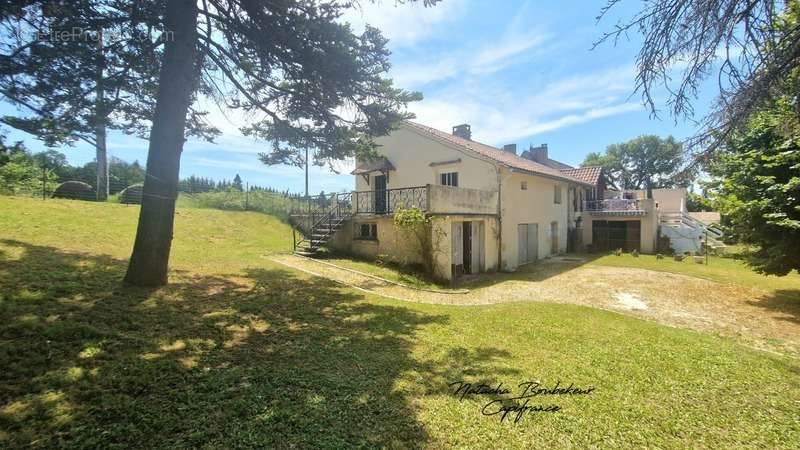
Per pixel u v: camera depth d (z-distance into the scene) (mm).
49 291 5750
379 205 14922
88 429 3029
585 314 7992
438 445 3145
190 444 2949
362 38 7195
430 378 4465
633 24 4141
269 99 8367
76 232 10516
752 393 4379
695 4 3779
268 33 6656
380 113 8195
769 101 3996
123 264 8320
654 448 3250
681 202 29984
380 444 3111
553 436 3365
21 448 2742
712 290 11344
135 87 5836
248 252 13367
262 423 3305
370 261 13797
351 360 4898
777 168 8906
